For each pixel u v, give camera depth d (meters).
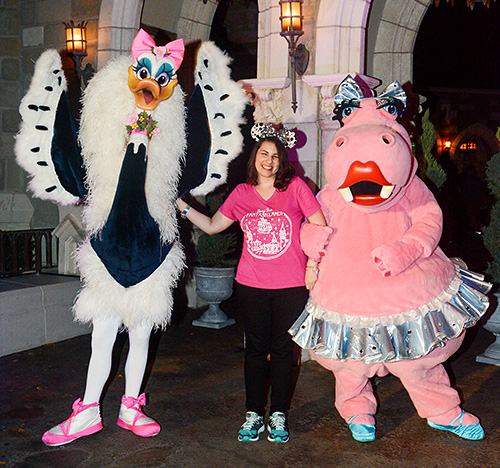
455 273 3.15
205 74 3.38
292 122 4.75
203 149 3.36
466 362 4.70
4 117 7.05
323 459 2.99
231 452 3.05
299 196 3.08
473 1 6.23
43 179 3.19
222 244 5.80
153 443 3.15
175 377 4.27
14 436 3.22
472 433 3.20
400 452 3.06
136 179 2.97
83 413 3.13
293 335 3.10
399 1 5.39
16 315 4.74
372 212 3.09
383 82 5.52
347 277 2.99
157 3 6.26
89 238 3.14
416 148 5.46
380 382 4.16
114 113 2.99
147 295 3.05
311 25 4.71
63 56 6.54
